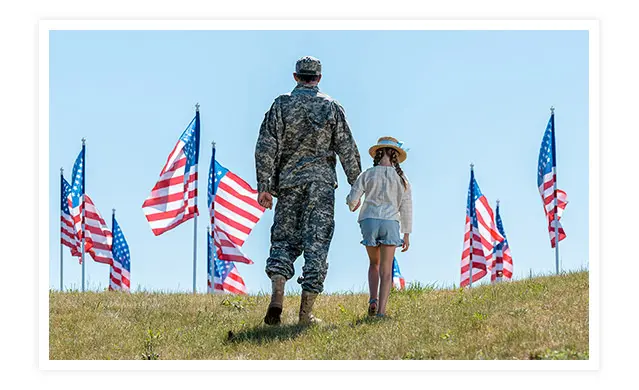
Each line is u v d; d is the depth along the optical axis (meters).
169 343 9.98
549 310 9.96
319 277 10.43
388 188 10.40
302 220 10.57
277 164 10.69
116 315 11.62
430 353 8.57
